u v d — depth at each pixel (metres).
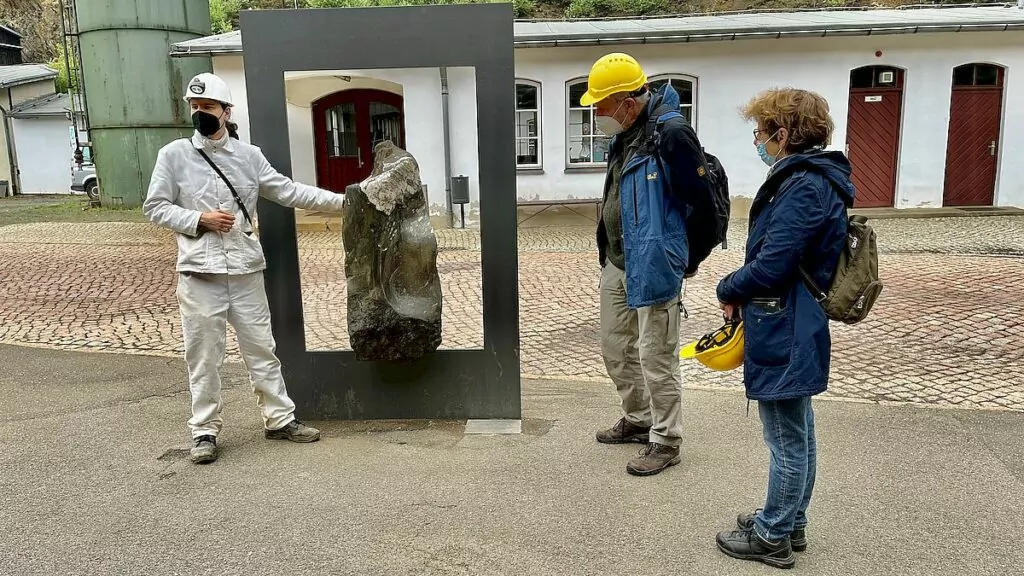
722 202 3.38
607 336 3.63
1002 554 2.73
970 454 3.61
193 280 3.49
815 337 2.36
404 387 4.07
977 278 7.95
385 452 3.69
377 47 3.70
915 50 12.85
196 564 2.70
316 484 3.34
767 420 2.57
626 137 3.34
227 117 3.53
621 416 4.20
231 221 3.45
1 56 31.08
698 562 2.69
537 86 13.00
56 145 23.58
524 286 8.17
